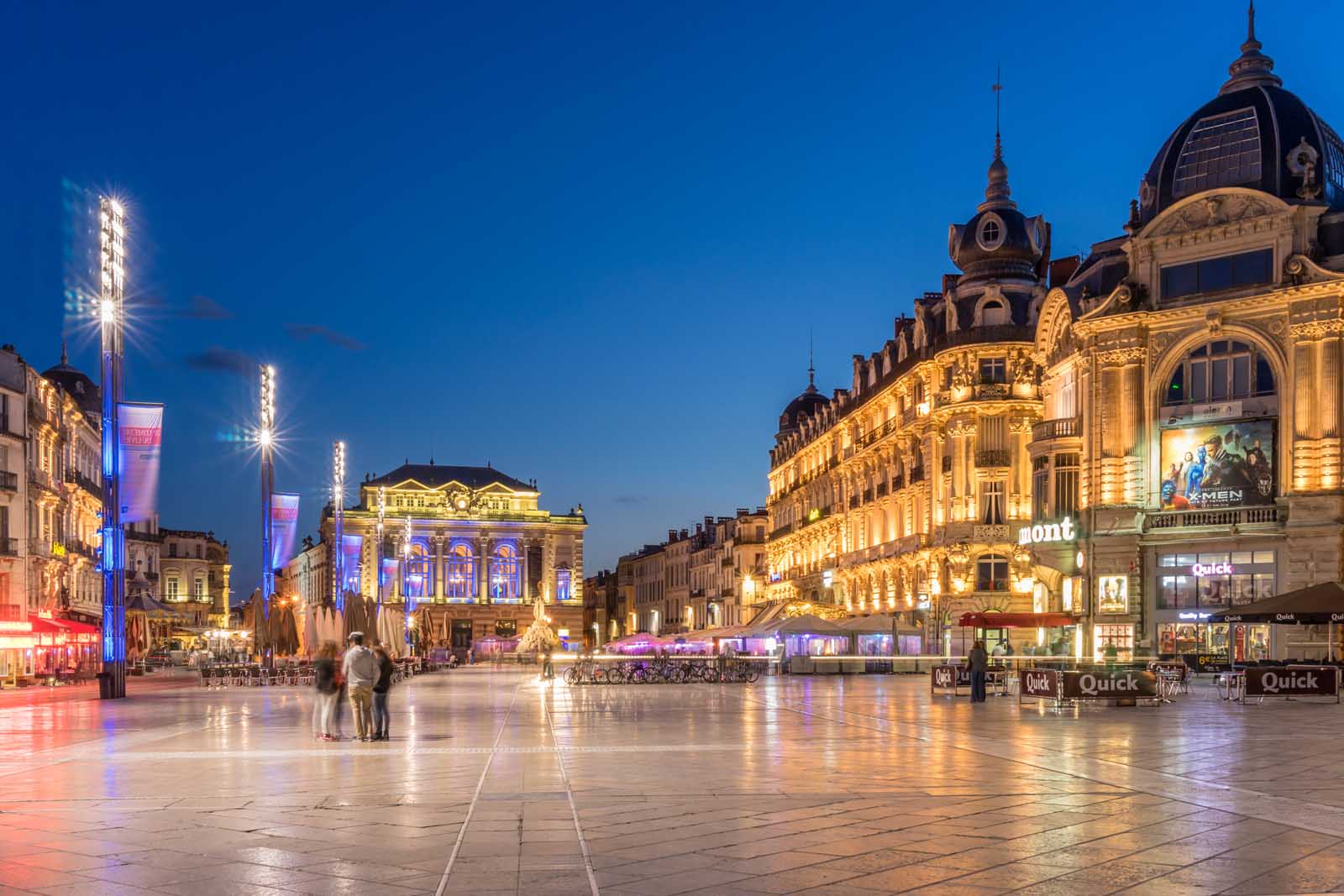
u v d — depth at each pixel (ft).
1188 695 122.21
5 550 190.19
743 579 386.52
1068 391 184.96
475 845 36.63
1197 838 37.60
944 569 214.69
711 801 45.55
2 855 35.37
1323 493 147.33
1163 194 165.99
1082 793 47.55
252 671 158.92
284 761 60.39
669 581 497.87
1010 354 212.43
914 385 236.02
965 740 71.26
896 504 248.11
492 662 368.68
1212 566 157.79
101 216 119.24
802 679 177.58
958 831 38.99
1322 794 47.06
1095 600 165.48
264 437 158.30
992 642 204.74
